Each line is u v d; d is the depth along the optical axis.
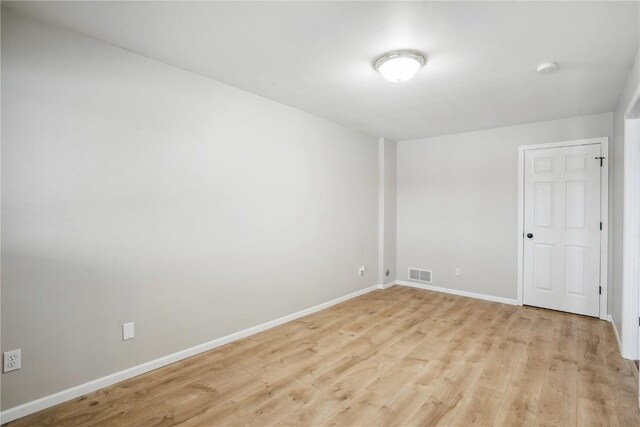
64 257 2.02
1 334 1.81
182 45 2.22
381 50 2.26
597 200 3.58
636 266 2.57
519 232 4.08
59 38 2.00
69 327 2.04
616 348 2.80
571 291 3.74
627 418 1.87
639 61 2.13
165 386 2.21
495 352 2.74
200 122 2.71
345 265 4.29
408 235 5.06
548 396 2.09
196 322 2.70
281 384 2.24
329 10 1.80
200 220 2.71
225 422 1.85
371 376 2.35
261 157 3.20
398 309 3.92
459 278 4.57
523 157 4.06
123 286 2.28
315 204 3.82
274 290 3.34
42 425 1.81
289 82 2.83
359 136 4.50
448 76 2.66
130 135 2.31
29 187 1.90
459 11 1.80
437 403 2.03
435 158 4.79
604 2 1.70
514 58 2.34
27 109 1.89
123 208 2.27
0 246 1.81
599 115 3.58
